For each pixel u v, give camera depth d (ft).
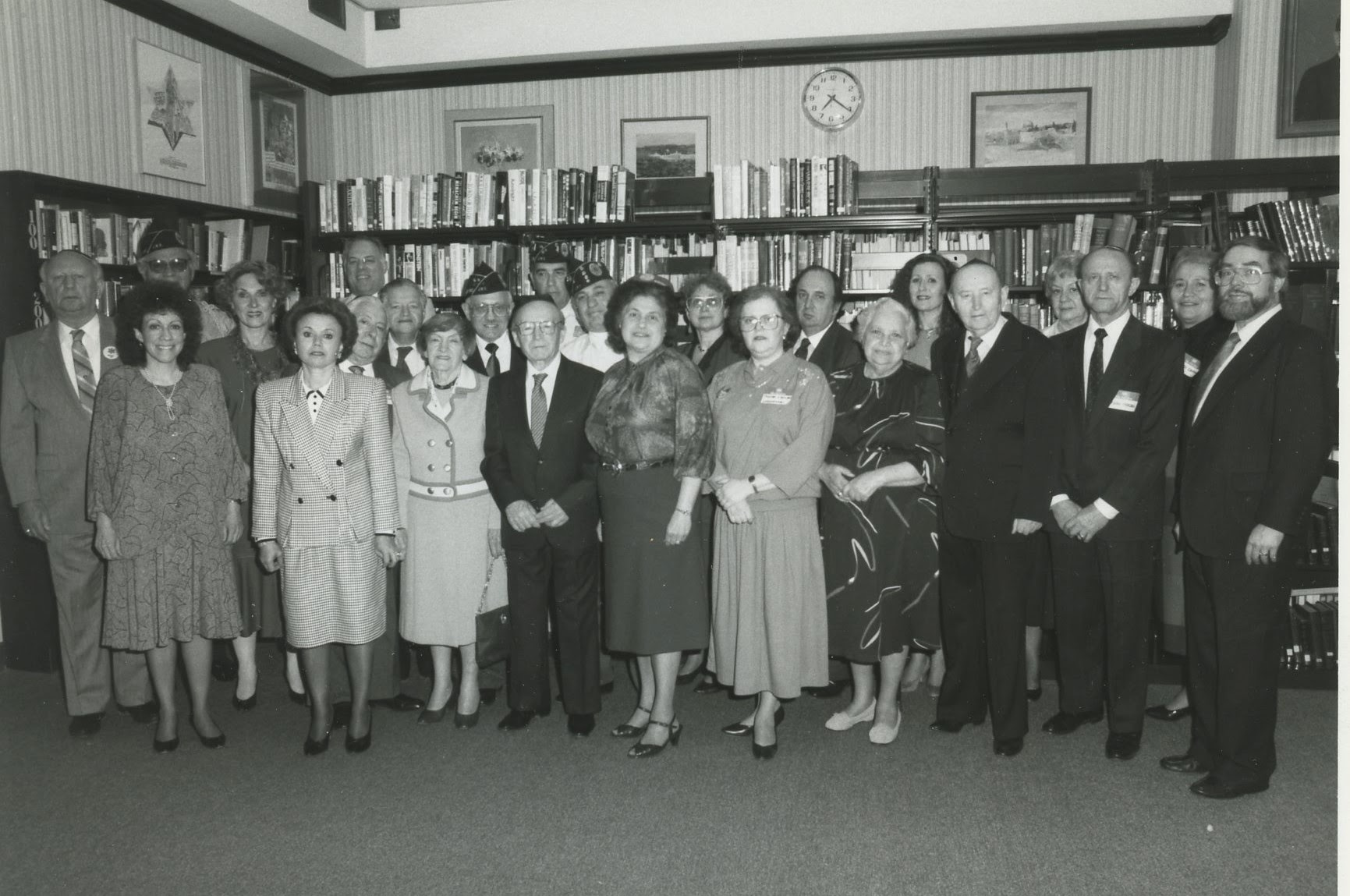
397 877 8.45
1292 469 9.28
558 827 9.34
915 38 20.25
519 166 22.35
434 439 11.57
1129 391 10.77
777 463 10.34
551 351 11.40
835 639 11.05
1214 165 17.54
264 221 19.84
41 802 9.96
